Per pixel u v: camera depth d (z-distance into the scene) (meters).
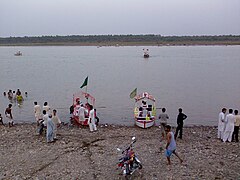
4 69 74.75
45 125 20.27
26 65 86.12
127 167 13.69
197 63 86.62
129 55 131.50
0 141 19.14
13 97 36.72
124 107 32.16
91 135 20.52
